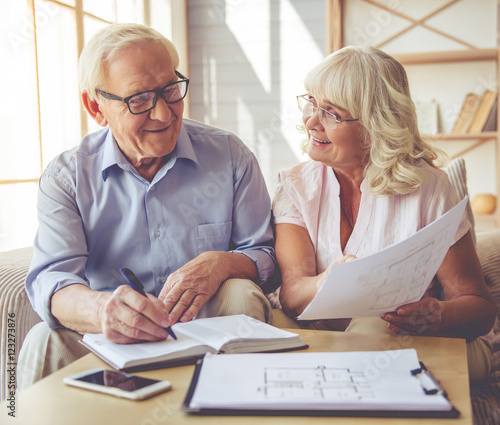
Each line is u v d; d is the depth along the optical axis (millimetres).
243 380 769
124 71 1248
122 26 1302
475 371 1218
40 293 1224
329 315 1001
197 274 1193
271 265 1419
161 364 880
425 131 3771
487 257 1717
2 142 2496
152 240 1453
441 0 3834
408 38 3914
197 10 4238
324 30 4066
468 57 3723
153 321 940
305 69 4117
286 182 1514
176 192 1464
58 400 759
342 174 1445
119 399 761
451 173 1763
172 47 1354
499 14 3740
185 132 1491
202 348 916
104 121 1387
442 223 922
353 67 1316
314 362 834
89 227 1426
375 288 948
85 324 1102
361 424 671
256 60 4188
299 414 694
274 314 1406
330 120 1336
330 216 1444
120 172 1428
